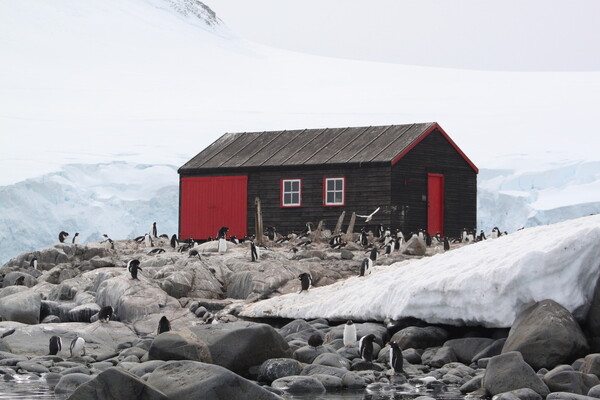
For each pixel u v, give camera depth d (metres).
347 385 16.86
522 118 156.25
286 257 35.34
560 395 14.59
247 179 48.75
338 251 37.88
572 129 146.50
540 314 17.67
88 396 13.66
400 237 40.28
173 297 27.61
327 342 21.14
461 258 22.09
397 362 17.89
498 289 19.00
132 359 19.08
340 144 49.12
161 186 108.56
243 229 48.72
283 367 17.62
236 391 13.89
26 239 93.81
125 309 25.89
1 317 26.14
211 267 30.25
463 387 16.41
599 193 100.88
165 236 50.16
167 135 147.75
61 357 20.58
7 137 135.25
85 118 155.88
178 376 14.27
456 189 49.47
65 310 27.02
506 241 22.23
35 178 102.38
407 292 21.17
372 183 45.66
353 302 23.52
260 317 25.89
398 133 48.44
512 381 15.53
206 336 18.16
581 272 18.70
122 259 34.56
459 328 20.56
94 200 101.94
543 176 107.12
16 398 15.84
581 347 17.17
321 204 46.84
